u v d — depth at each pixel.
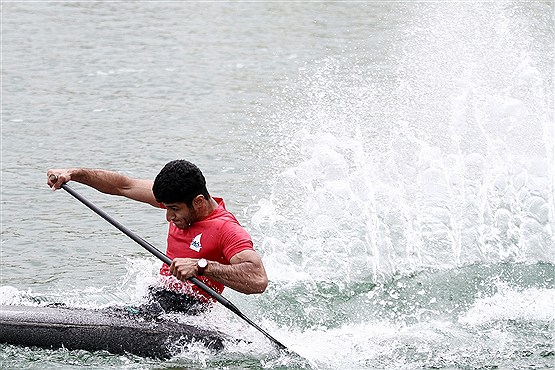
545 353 21.70
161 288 21.53
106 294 24.89
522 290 24.83
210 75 51.53
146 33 62.50
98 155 38.38
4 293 23.12
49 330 20.81
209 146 39.25
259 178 34.91
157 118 43.75
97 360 20.70
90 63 54.50
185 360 20.83
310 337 22.45
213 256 20.62
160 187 20.22
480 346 22.09
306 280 25.20
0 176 35.56
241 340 21.48
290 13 67.62
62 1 73.00
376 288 24.83
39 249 28.61
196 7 71.44
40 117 43.88
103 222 31.02
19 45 58.44
